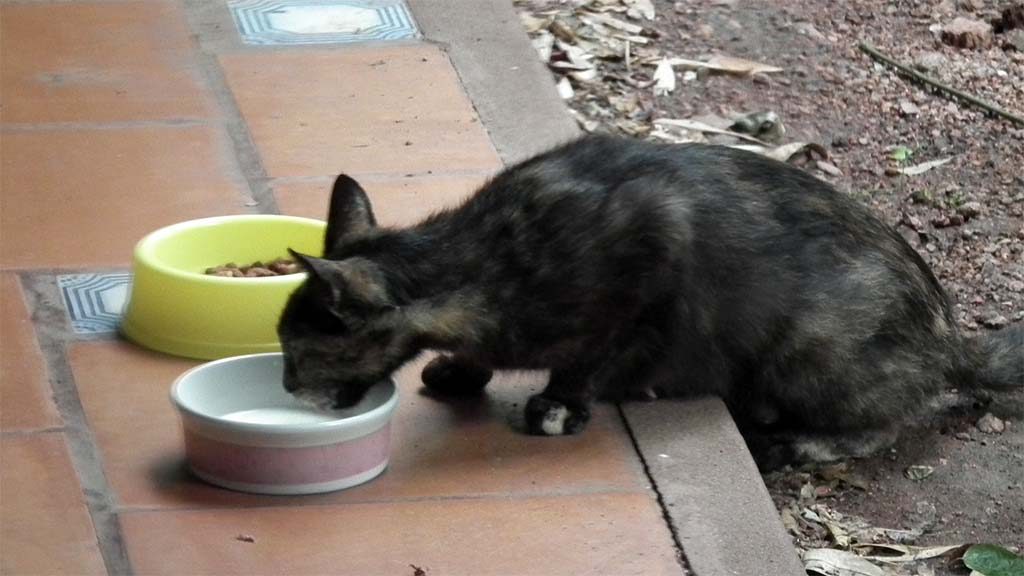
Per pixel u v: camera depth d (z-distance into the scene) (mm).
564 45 7289
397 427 4660
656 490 4398
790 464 4988
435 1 7414
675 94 7000
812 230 4852
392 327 4383
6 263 5316
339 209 4559
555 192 4609
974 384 5188
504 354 4605
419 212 5680
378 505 4250
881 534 4656
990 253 6102
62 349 4887
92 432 4500
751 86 7117
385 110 6469
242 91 6574
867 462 5043
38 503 4184
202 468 4301
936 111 7012
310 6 7363
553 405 4660
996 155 6703
